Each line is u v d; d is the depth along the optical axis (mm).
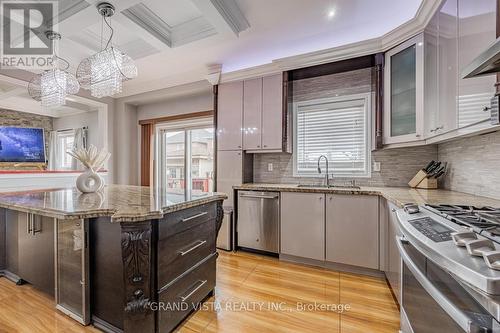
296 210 2799
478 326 645
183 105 4375
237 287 2240
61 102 2652
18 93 4305
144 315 1424
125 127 4613
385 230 2297
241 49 3021
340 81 3199
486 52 892
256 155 3670
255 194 3062
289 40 2824
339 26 2557
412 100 2229
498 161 1609
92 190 2256
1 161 4578
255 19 2418
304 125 3412
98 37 2809
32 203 1700
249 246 3115
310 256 2715
